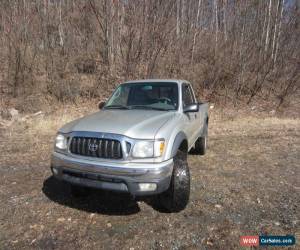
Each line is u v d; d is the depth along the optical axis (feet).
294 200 13.52
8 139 25.29
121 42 47.62
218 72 48.62
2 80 42.93
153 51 46.32
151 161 10.55
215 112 41.83
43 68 45.62
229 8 54.08
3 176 16.46
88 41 50.26
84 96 43.06
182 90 15.94
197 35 52.70
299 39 54.29
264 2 54.03
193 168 18.07
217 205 12.92
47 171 17.34
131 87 16.24
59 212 12.30
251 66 51.60
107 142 10.73
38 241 10.26
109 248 9.88
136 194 10.44
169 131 11.51
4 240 10.30
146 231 10.87
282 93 48.39
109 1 45.80
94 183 10.85
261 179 16.19
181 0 51.93
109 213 12.25
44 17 47.42
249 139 26.63
